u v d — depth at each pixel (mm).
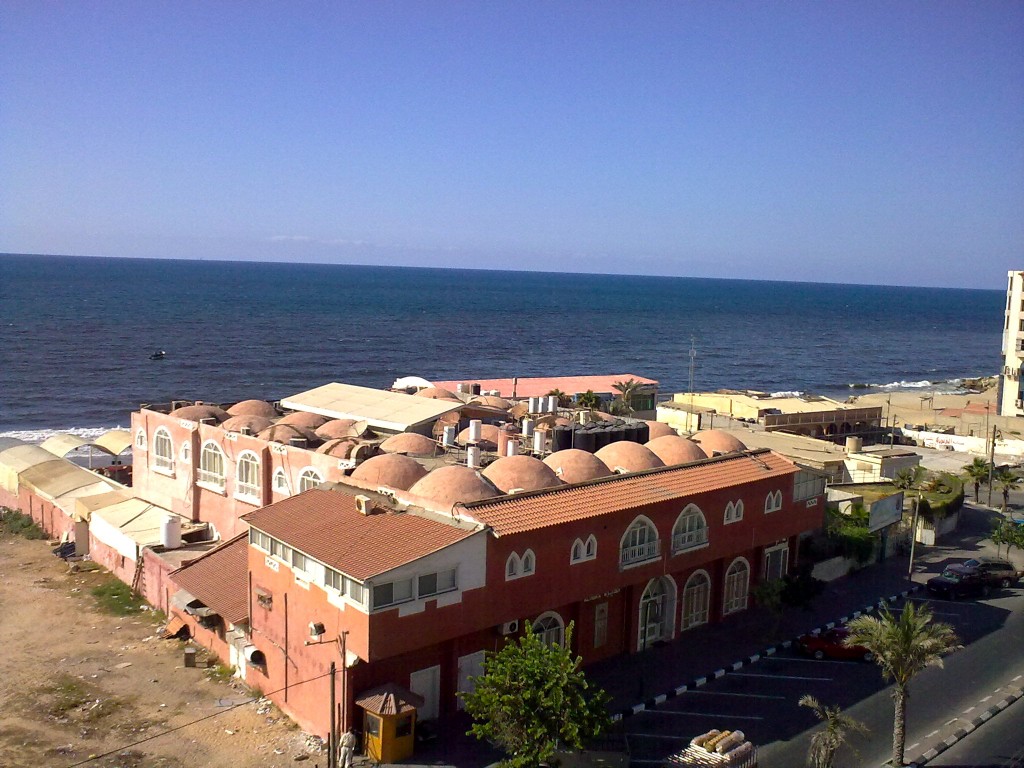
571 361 167875
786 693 33844
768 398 94375
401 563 28141
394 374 140125
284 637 31812
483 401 59750
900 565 50531
